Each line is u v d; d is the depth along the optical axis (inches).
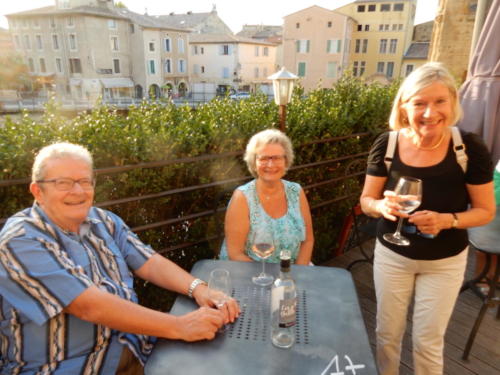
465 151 66.2
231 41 1991.9
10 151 79.2
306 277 73.9
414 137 69.9
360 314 62.2
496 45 116.9
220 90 2092.8
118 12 1711.4
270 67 2223.2
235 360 52.0
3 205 80.4
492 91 118.5
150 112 110.1
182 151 104.0
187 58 1998.0
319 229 151.9
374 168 76.4
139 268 74.0
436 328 71.7
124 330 56.5
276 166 85.8
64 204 60.5
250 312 62.7
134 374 65.3
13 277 54.1
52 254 56.6
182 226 114.7
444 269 69.7
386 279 75.2
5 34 1749.5
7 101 1355.8
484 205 67.4
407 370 93.3
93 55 1630.2
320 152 142.8
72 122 93.2
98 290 57.2
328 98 155.7
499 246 92.2
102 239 68.6
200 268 77.6
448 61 214.5
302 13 1774.1
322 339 56.2
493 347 100.8
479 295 96.8
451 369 93.5
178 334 56.0
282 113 119.4
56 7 1647.4
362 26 1849.2
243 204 87.8
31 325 56.9
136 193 99.6
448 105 64.3
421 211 66.2
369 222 127.3
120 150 92.6
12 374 58.0
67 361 59.0
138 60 1777.8
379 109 157.1
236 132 115.1
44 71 1748.3
